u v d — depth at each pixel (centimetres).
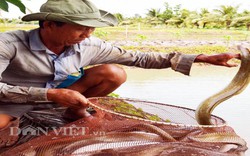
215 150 196
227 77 900
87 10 230
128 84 751
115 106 242
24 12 269
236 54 244
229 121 461
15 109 251
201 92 684
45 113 253
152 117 243
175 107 252
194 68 1066
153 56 275
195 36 2208
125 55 278
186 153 188
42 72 254
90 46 266
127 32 2053
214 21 2895
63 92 219
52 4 232
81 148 188
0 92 223
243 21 2786
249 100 572
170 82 792
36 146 189
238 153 202
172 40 1981
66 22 228
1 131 245
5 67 239
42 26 243
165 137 196
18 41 242
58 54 254
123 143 193
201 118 228
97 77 277
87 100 219
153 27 2630
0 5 260
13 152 193
